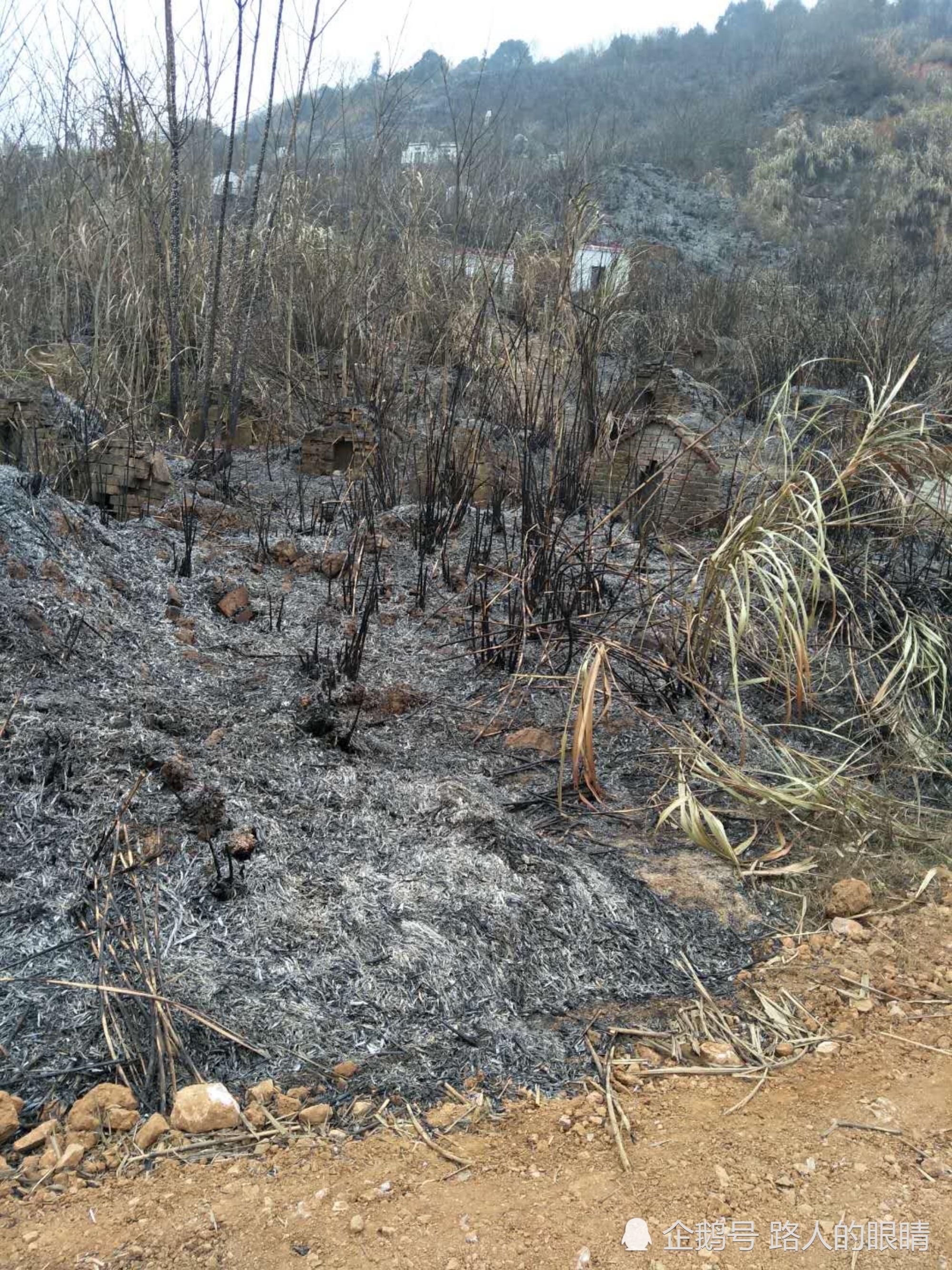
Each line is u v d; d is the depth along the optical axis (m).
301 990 2.63
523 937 2.90
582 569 5.04
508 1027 2.60
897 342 8.81
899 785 3.94
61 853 2.92
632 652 4.30
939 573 4.98
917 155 31.80
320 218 8.80
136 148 7.57
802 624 3.79
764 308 11.05
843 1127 2.29
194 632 4.32
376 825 3.30
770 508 4.20
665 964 2.93
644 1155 2.19
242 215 8.38
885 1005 2.79
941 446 4.55
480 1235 1.94
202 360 6.98
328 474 6.49
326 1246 1.91
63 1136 2.17
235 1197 2.03
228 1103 2.24
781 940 3.09
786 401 4.46
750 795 3.74
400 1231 1.95
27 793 3.08
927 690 4.36
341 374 7.44
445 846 3.21
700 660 4.26
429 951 2.79
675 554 5.33
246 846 3.04
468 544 5.54
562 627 4.69
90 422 5.54
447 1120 2.29
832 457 4.82
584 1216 2.00
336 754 3.66
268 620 4.62
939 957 2.99
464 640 4.68
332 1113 2.29
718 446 6.21
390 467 6.20
